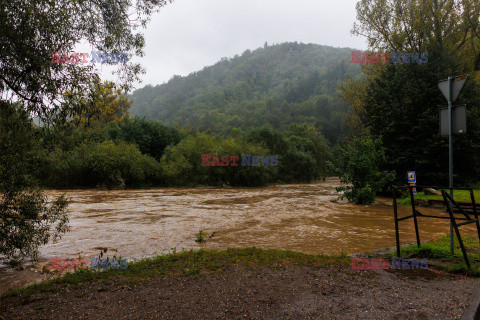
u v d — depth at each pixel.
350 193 17.89
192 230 9.31
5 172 5.33
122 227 9.63
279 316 3.32
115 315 3.30
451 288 4.19
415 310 3.51
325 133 127.69
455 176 20.38
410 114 21.72
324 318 3.30
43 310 3.41
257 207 15.65
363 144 17.83
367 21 26.28
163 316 3.29
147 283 4.25
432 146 20.45
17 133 5.32
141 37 6.94
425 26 22.50
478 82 22.84
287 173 48.78
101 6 6.38
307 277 4.58
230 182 36.84
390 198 21.00
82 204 15.66
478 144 20.78
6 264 5.87
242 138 50.94
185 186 32.91
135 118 42.34
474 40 27.03
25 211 5.61
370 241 7.97
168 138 42.31
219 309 3.47
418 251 5.89
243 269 4.89
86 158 25.70
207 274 4.63
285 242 7.81
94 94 5.18
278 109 167.75
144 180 30.08
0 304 3.60
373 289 4.14
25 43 4.47
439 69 20.98
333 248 7.18
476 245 6.75
